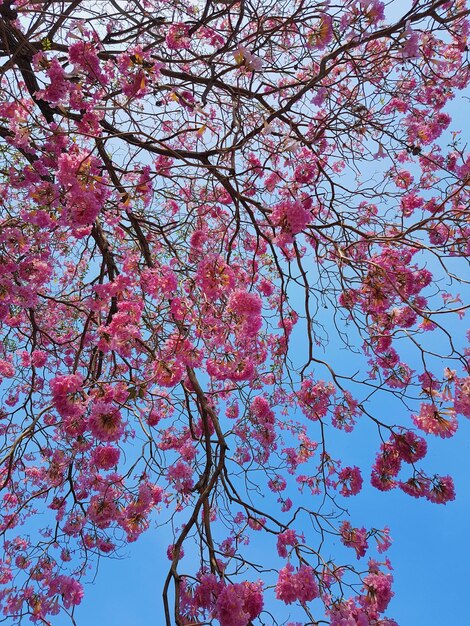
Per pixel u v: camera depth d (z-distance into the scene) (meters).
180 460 3.68
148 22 3.76
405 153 5.05
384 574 3.15
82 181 2.79
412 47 2.85
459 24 3.85
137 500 3.63
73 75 2.96
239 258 5.75
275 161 4.71
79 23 2.95
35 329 5.14
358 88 3.95
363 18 2.80
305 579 2.92
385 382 4.15
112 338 3.29
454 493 3.44
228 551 4.07
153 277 3.47
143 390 3.02
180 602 2.93
